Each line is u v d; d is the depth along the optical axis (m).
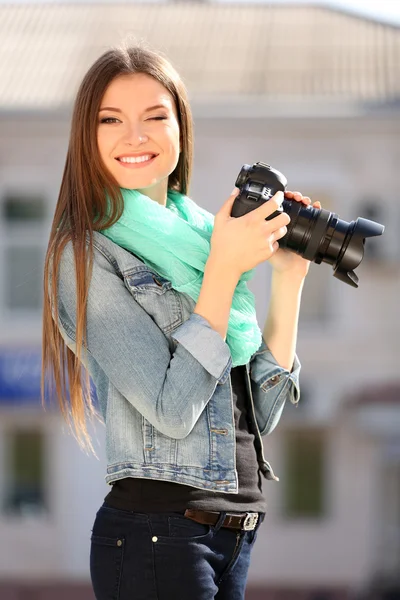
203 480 2.28
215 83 15.38
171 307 2.34
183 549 2.25
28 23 17.81
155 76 2.44
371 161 15.02
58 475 15.72
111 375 2.28
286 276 2.58
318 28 17.58
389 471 15.52
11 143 15.20
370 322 15.51
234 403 2.43
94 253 2.34
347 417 15.42
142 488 2.27
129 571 2.26
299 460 15.61
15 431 15.71
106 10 18.30
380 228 2.38
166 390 2.22
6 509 15.84
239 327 2.36
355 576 15.53
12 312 15.59
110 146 2.37
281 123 14.86
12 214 15.42
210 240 2.38
